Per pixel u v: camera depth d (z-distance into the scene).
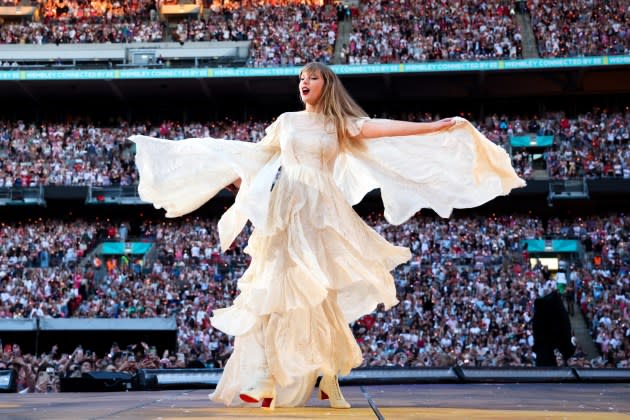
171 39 49.25
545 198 43.06
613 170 42.12
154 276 36.91
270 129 6.17
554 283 34.91
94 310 34.09
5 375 17.39
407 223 41.28
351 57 46.12
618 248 39.00
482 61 43.66
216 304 34.28
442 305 33.53
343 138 6.25
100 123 48.59
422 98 47.69
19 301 34.78
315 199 5.88
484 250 39.53
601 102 46.91
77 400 7.81
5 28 48.59
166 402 6.85
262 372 5.70
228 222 6.14
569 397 8.36
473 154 6.34
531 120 46.09
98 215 44.28
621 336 32.09
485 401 7.10
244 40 48.06
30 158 45.00
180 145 6.12
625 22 45.66
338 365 5.90
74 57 46.94
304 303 5.70
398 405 6.28
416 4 48.62
